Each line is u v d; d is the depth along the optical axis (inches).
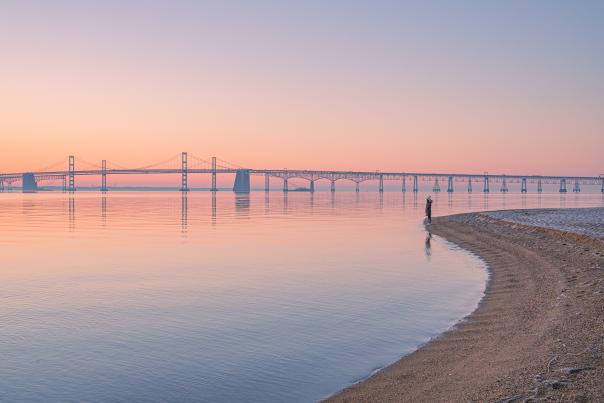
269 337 515.2
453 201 6013.8
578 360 391.2
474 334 507.2
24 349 482.9
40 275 882.1
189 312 618.8
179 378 410.3
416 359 441.7
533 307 594.2
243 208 3752.5
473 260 1048.8
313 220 2353.6
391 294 716.7
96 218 2503.7
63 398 374.0
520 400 325.4
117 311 625.6
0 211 3213.6
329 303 662.5
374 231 1749.5
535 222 1733.5
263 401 367.2
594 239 1095.0
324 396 373.7
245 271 919.0
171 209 3550.7
